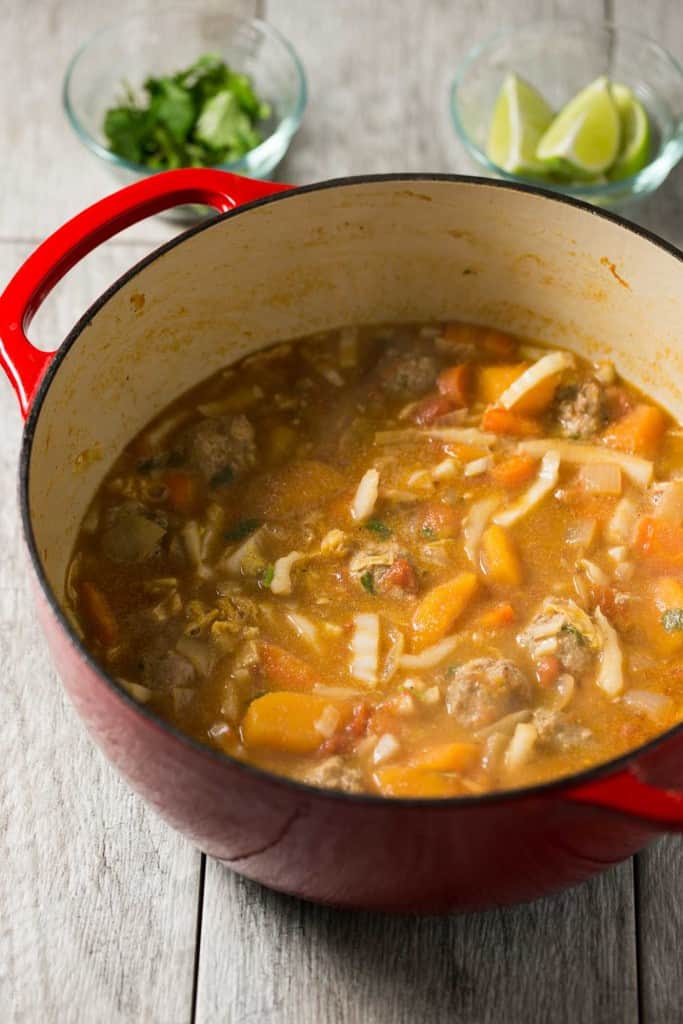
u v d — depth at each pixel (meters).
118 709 0.64
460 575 0.75
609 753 0.70
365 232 0.79
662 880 0.74
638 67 0.95
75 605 0.74
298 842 0.65
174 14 0.96
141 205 0.74
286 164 0.93
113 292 0.74
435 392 0.80
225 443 0.78
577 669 0.72
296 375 0.81
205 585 0.75
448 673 0.72
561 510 0.77
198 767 0.63
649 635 0.73
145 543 0.75
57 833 0.75
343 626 0.73
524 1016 0.71
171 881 0.74
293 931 0.73
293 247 0.79
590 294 0.80
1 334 0.71
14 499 0.83
